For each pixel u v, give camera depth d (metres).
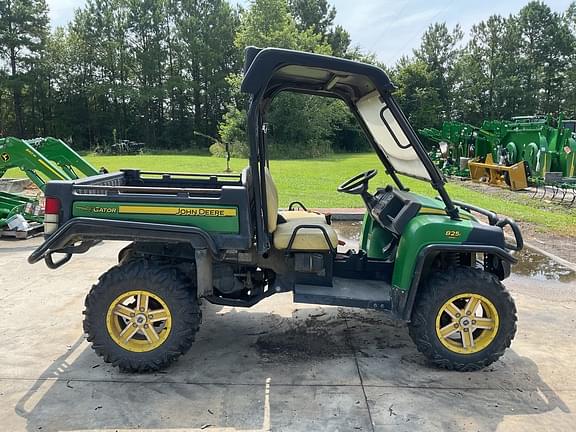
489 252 3.38
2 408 2.97
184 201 3.36
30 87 45.91
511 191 15.03
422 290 3.52
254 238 3.65
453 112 55.66
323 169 20.64
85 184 3.65
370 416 2.93
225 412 2.96
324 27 53.16
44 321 4.30
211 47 49.09
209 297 3.64
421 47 57.44
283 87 3.91
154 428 2.79
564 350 3.90
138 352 3.37
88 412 2.94
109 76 49.66
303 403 3.06
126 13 48.78
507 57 54.97
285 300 4.97
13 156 7.17
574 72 52.72
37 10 45.25
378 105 3.66
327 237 3.64
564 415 2.98
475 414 2.97
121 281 3.34
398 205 3.89
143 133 49.81
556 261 6.73
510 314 3.47
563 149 14.52
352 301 3.54
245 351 3.80
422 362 3.66
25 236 7.47
